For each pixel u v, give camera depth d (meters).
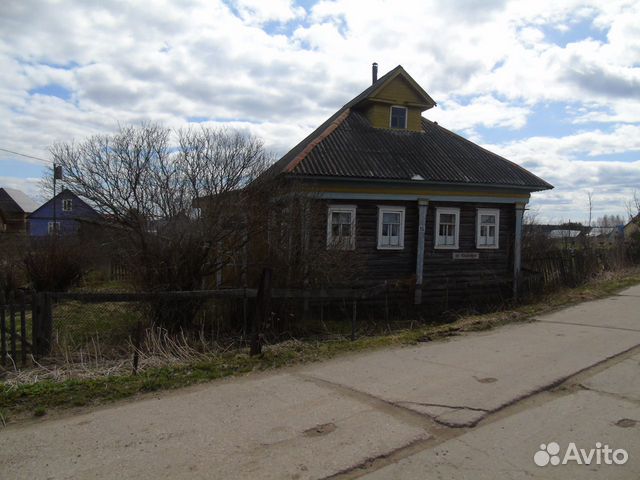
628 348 6.86
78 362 7.18
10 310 7.18
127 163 10.14
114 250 10.57
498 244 17.91
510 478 3.34
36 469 3.57
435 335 7.93
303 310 11.41
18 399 5.04
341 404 4.78
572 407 4.65
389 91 19.02
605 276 16.98
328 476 3.41
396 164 16.27
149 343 7.76
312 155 15.37
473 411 4.54
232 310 10.19
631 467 3.48
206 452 3.79
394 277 16.19
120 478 3.42
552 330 8.30
